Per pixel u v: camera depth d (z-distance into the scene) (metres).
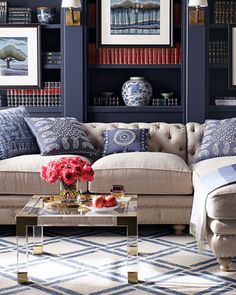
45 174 4.18
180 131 5.85
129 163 5.11
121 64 6.77
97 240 4.95
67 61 6.63
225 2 6.78
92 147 5.63
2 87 6.78
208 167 5.02
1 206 5.09
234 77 6.84
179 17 6.83
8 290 3.74
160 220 5.09
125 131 5.71
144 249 4.67
